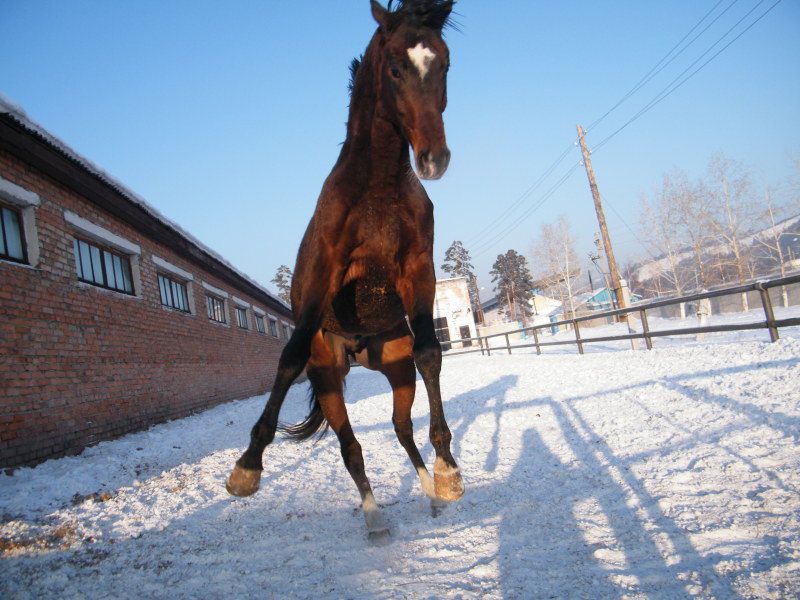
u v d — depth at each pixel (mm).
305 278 3125
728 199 28516
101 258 8633
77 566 3045
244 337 17156
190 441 7570
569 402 6559
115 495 4598
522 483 3879
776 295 24422
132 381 8617
